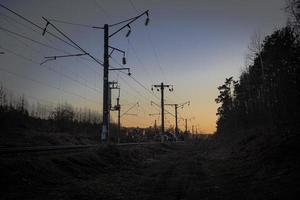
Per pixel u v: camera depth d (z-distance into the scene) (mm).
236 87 84062
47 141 47875
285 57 41094
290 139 22531
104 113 31656
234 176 19281
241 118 70688
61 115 82062
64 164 20047
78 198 13266
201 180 18891
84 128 85438
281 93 38281
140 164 30375
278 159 20000
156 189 15828
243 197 12539
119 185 16984
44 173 17125
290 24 39125
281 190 12664
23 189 14133
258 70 58844
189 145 90875
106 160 26703
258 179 16641
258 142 30391
